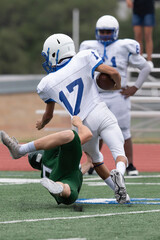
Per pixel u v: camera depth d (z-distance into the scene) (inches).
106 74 821.2
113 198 863.7
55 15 6638.8
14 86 3752.5
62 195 725.3
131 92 1146.7
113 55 1120.8
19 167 1300.4
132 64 1135.6
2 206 783.1
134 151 1625.2
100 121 796.6
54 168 758.5
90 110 797.9
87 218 692.1
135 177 1146.7
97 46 1127.0
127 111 1160.2
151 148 1691.7
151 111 1866.4
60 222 666.8
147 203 801.6
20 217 698.2
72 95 796.0
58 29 6624.0
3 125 2861.7
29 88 3703.3
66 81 797.9
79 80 799.7
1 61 6432.1
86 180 1090.7
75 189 739.4
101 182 1059.3
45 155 786.2
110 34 1115.3
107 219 686.5
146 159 1467.8
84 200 833.5
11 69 6446.9
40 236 597.3
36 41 6648.6
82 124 768.9
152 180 1096.2
